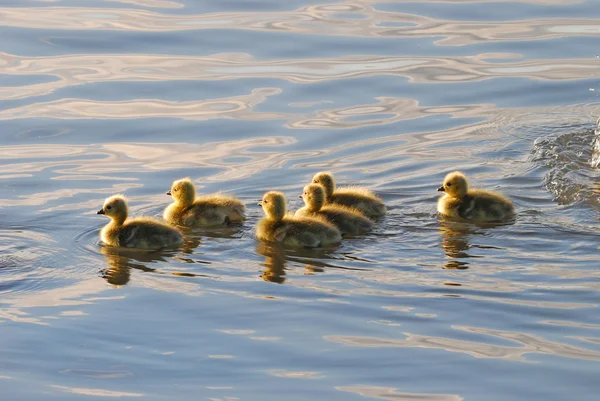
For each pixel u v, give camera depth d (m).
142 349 11.56
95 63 23.16
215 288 13.12
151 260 14.23
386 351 11.41
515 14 26.61
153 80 22.20
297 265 13.91
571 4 27.28
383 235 15.01
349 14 26.69
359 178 17.61
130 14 26.48
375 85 22.11
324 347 11.52
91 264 14.10
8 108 20.64
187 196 15.94
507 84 22.12
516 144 19.05
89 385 10.84
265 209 15.16
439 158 18.44
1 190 17.03
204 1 27.61
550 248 14.27
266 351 11.47
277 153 18.80
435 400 10.45
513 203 16.11
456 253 14.20
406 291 12.91
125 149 19.00
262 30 25.23
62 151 18.81
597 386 10.64
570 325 11.95
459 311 12.33
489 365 11.09
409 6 27.36
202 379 10.92
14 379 10.96
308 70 22.91
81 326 12.12
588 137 19.33
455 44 24.44
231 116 20.52
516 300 12.58
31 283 13.44
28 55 23.48
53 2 27.53
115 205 15.09
